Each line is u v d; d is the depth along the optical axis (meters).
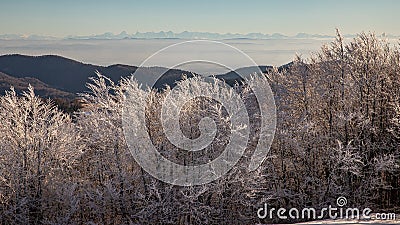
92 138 20.61
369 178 21.50
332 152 21.52
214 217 20.25
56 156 21.36
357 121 22.86
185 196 18.81
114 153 20.25
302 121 22.64
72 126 22.44
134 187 20.56
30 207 20.56
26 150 20.70
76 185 20.03
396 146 22.59
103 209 20.27
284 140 22.03
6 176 20.58
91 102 20.67
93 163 21.67
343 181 21.62
